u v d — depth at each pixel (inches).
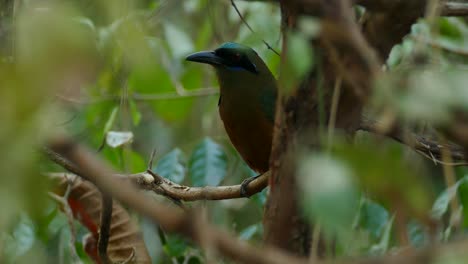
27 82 129.2
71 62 131.9
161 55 466.0
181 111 506.0
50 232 414.9
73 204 395.2
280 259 141.9
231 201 496.7
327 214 143.1
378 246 358.0
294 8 183.2
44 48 130.5
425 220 151.6
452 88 155.6
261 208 411.2
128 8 158.6
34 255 411.8
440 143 298.7
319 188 144.7
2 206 127.6
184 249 386.9
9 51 186.9
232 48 438.6
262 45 435.2
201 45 487.5
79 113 428.8
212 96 530.3
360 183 151.9
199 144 425.1
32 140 130.3
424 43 215.6
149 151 547.8
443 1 267.3
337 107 199.2
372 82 166.7
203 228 139.2
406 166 160.2
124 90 343.0
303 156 175.8
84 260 422.9
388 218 400.8
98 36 303.9
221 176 418.3
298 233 198.8
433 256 143.4
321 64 193.5
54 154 287.3
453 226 296.8
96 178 137.8
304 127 200.8
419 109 154.6
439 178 473.1
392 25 200.8
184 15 528.4
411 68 199.9
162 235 400.8
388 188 149.1
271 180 205.2
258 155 441.7
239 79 431.8
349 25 171.2
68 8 136.6
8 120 128.8
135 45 162.6
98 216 394.6
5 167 128.4
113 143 379.6
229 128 444.5
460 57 468.8
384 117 164.4
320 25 173.3
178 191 353.4
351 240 234.1
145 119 577.6
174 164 421.1
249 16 449.7
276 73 468.4
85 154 134.6
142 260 377.7
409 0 196.4
